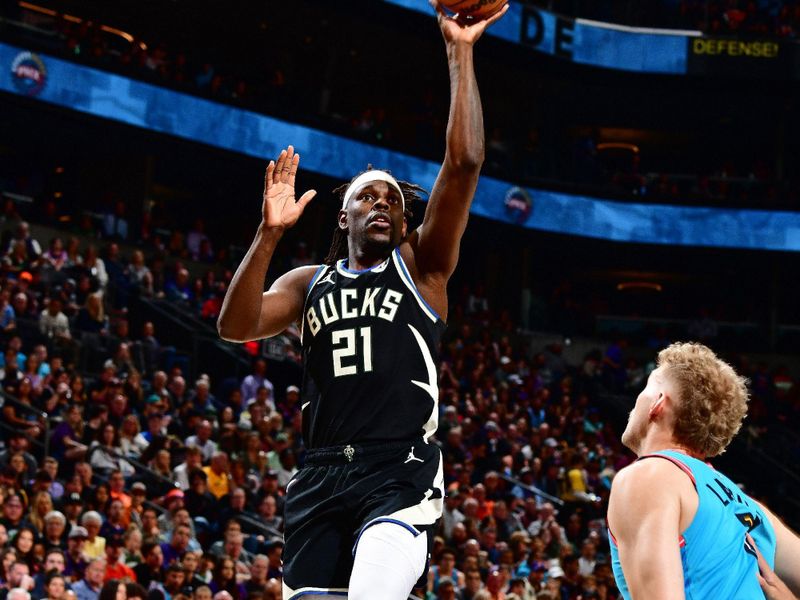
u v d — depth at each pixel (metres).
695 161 33.81
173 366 18.64
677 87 30.62
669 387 3.34
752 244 29.77
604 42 30.39
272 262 24.91
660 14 31.45
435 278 4.06
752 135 33.00
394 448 3.82
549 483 19.12
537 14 29.64
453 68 4.05
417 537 3.69
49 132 24.23
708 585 3.08
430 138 28.47
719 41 30.47
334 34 28.61
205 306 21.12
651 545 3.00
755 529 3.26
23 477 11.84
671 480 3.12
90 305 18.00
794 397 26.91
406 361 3.91
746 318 31.19
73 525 11.25
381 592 3.54
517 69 29.89
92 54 23.53
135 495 12.11
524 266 30.78
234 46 29.25
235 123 25.39
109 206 24.31
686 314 32.62
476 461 18.66
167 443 13.78
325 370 3.95
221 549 12.08
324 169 26.48
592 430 23.80
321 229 27.88
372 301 3.98
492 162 29.16
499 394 23.11
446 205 3.97
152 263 21.77
